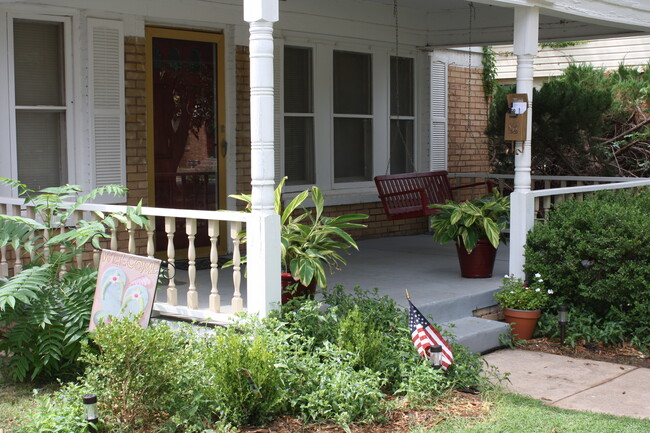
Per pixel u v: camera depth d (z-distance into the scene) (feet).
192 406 15.55
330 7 32.63
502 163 42.93
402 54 36.58
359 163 35.19
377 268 27.86
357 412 16.06
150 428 15.44
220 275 25.80
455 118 40.37
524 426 15.89
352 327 17.81
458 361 18.79
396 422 16.10
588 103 38.99
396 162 37.11
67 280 18.90
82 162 24.71
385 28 35.32
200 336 18.44
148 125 26.73
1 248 21.57
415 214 30.55
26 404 17.29
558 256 24.25
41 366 18.29
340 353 17.08
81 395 15.65
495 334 22.45
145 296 17.24
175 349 16.56
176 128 27.68
